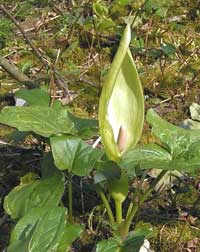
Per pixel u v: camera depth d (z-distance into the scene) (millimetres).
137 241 818
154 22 1517
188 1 1626
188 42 1477
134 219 996
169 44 1341
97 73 1387
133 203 895
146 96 1314
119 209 906
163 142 829
